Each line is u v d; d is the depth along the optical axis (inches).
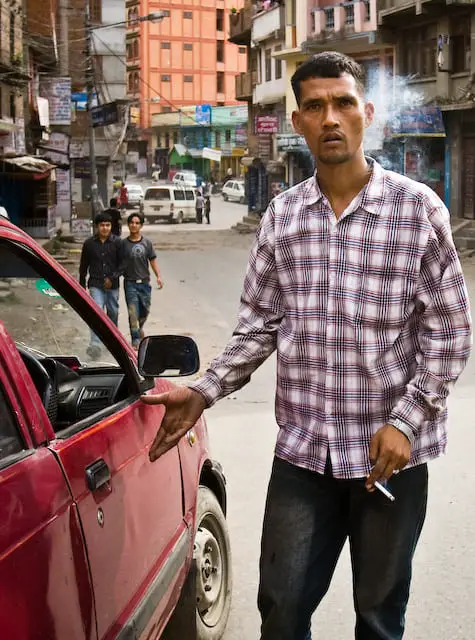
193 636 135.9
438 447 104.3
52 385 114.5
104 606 94.0
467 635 155.7
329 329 101.2
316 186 102.7
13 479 79.5
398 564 104.2
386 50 1306.6
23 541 77.2
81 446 95.1
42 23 1412.4
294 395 105.0
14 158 1107.3
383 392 101.5
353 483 103.3
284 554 105.1
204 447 150.1
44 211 1158.3
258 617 162.7
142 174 3767.2
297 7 1593.3
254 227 1695.4
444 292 100.1
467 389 347.3
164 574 114.0
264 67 1836.9
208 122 3324.3
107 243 437.1
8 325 131.3
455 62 1133.1
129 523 103.7
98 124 1326.3
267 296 107.1
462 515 208.2
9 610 73.6
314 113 99.8
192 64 3678.6
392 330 101.1
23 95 1307.8
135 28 3612.2
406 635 155.3
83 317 117.0
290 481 105.3
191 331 520.4
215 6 3678.6
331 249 101.1
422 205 100.0
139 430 114.7
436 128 1127.0
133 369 121.0
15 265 116.5
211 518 150.3
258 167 1898.4
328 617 163.2
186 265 1013.2
